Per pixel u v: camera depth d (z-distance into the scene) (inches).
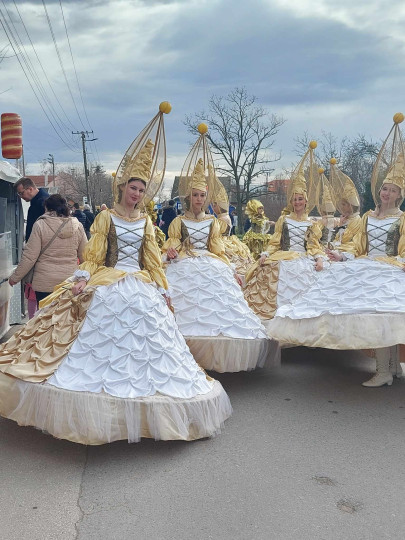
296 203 282.0
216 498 130.8
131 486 135.7
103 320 157.9
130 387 148.0
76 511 123.9
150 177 178.1
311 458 153.7
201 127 236.4
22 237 329.7
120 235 171.6
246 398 204.8
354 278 207.3
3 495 130.0
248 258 351.9
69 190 3117.6
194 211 238.5
